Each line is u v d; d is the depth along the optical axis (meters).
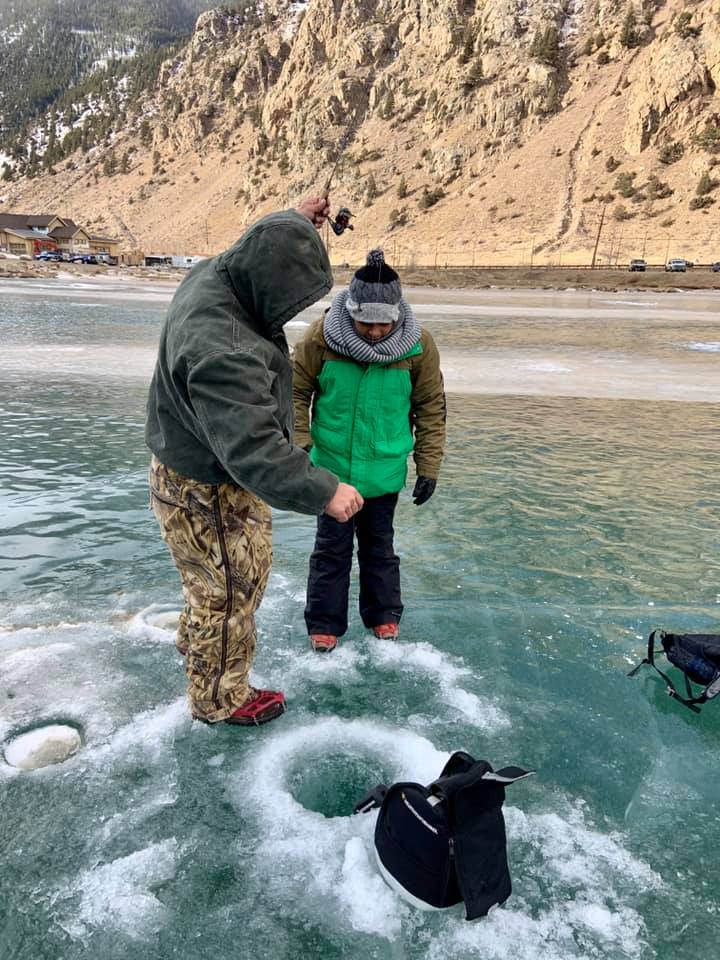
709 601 3.24
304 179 136.38
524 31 128.38
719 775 2.09
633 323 22.52
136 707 2.34
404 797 1.63
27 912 1.56
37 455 5.50
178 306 1.88
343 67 150.62
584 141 108.31
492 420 7.43
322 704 2.40
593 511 4.46
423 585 3.36
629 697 2.48
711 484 5.12
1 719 2.24
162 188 180.00
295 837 1.79
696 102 98.19
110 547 3.71
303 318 18.77
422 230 107.31
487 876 1.57
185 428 1.95
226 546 2.07
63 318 18.75
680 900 1.64
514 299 41.22
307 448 2.82
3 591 3.17
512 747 2.19
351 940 1.51
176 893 1.62
